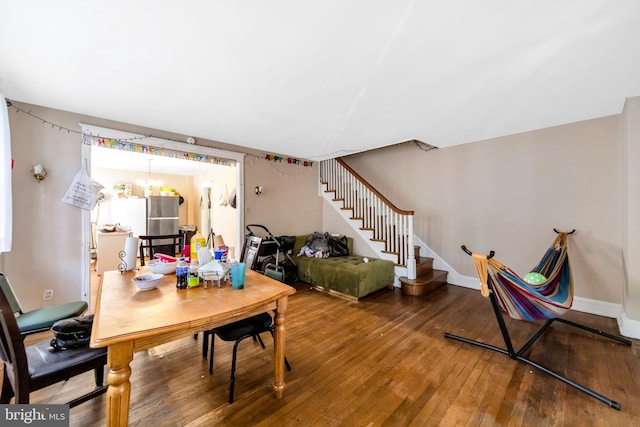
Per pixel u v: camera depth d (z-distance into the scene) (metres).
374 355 2.12
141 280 1.57
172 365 1.97
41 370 1.23
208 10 1.34
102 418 1.46
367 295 3.68
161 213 5.93
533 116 2.90
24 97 2.37
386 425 1.42
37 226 2.55
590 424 1.42
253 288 1.65
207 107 2.57
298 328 2.63
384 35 1.54
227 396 1.64
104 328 1.07
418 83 2.12
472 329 2.61
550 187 3.29
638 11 1.36
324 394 1.67
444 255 4.29
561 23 1.46
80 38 1.55
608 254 2.92
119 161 5.43
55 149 2.62
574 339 2.40
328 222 5.34
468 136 3.66
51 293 2.61
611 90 2.28
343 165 5.03
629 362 2.01
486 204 3.83
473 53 1.73
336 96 2.34
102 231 4.72
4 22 1.40
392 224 4.23
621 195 2.83
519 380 1.80
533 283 2.36
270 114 2.75
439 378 1.83
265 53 1.71
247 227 4.06
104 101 2.43
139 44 1.61
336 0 1.28
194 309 1.29
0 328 1.19
